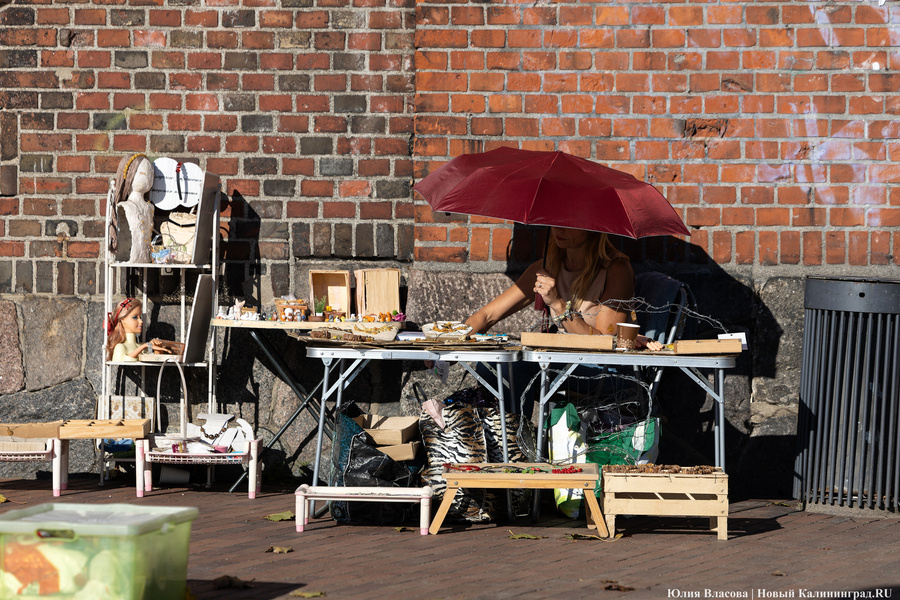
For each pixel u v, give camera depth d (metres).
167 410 8.01
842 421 6.82
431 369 7.84
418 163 7.91
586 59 7.85
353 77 7.99
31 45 8.03
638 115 7.84
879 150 7.75
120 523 3.91
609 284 6.98
